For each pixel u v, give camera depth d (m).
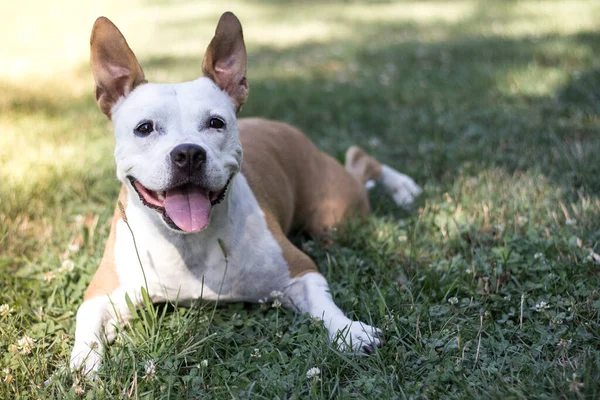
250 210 1.21
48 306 1.22
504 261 1.26
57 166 1.76
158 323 1.14
